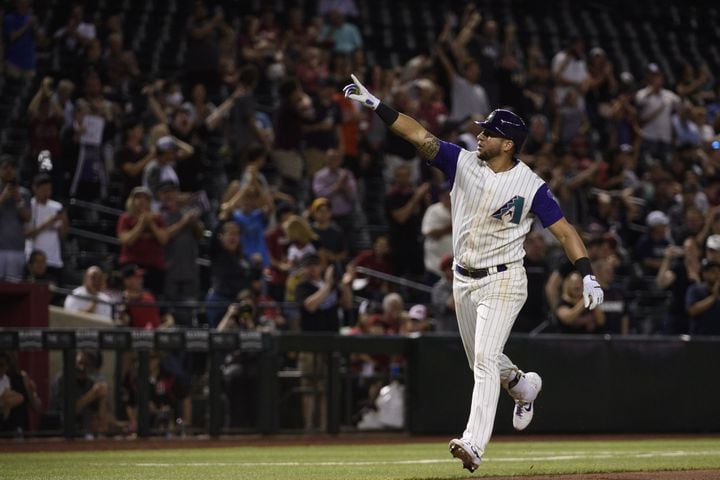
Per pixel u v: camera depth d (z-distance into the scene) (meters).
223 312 44.88
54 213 46.56
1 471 25.98
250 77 56.75
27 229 45.38
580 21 90.94
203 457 31.05
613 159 64.06
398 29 83.44
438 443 38.91
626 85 75.44
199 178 56.19
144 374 38.94
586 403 44.53
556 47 87.12
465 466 20.84
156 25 72.69
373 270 53.00
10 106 59.66
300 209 56.44
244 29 68.12
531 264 48.94
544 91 70.38
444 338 43.06
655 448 36.03
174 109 57.44
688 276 49.78
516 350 43.47
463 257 21.86
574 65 70.94
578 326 45.94
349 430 42.19
